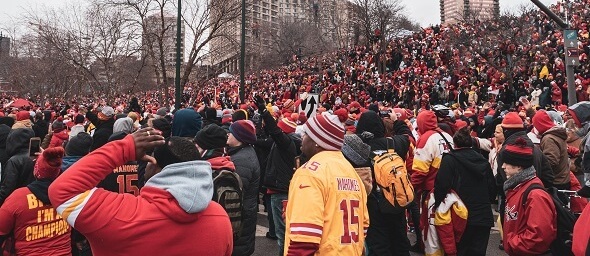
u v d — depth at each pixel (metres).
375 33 32.78
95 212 2.01
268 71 54.88
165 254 2.09
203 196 2.16
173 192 2.10
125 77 31.48
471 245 4.82
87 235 2.06
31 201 3.54
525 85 21.38
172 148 2.21
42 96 32.50
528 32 26.88
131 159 2.18
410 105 22.73
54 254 3.64
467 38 30.67
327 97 25.25
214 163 3.62
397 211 4.64
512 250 3.80
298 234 2.66
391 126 6.89
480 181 4.80
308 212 2.70
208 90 44.81
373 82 28.42
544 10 11.98
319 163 2.90
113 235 2.02
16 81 34.38
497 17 32.97
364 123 5.43
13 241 3.59
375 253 4.76
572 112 4.66
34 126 10.16
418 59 32.78
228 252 2.39
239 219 3.53
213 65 29.39
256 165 4.56
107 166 2.11
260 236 7.41
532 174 3.86
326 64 41.81
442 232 4.72
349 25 46.00
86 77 25.25
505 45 23.41
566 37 11.92
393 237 4.90
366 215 3.11
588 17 30.86
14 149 4.55
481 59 27.48
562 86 18.56
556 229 3.66
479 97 21.95
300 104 9.73
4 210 3.50
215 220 2.29
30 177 4.45
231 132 4.59
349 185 2.92
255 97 5.52
